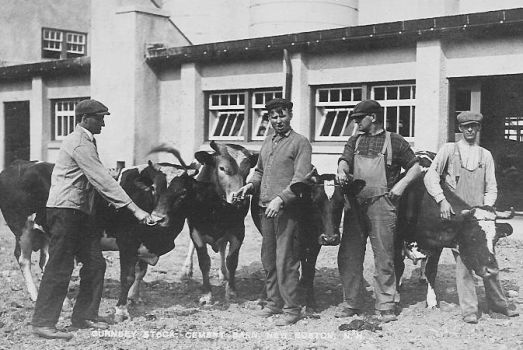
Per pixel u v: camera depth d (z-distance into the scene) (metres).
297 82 15.02
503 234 6.95
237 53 15.92
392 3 18.31
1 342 6.08
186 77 17.17
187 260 9.27
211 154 7.29
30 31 25.69
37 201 7.45
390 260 6.89
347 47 14.41
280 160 6.72
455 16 12.32
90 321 6.55
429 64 13.03
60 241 6.19
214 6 21.00
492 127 14.48
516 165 14.27
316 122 15.27
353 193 6.90
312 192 6.74
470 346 6.03
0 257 10.75
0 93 22.64
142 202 6.91
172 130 17.89
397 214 7.23
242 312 7.30
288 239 6.66
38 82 21.00
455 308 7.41
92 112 6.30
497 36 12.38
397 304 7.41
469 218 6.74
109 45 18.09
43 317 6.20
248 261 10.53
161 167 6.76
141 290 8.39
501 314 7.06
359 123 6.95
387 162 6.80
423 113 13.16
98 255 6.52
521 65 12.14
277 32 18.53
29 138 23.25
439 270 9.69
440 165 6.89
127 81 17.67
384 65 13.93
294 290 6.77
